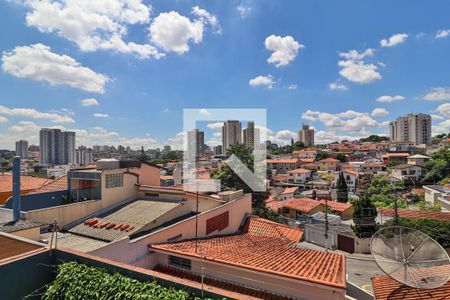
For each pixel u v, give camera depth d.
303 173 57.69
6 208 8.98
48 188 11.83
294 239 11.30
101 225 8.23
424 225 18.27
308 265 6.60
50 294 4.40
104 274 4.35
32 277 4.48
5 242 5.38
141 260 6.79
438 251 6.69
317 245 21.88
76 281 4.38
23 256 4.43
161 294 3.83
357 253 19.58
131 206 9.90
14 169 7.43
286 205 32.44
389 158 72.88
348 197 41.06
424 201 31.92
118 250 6.11
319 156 83.94
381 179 47.84
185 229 8.45
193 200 10.60
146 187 11.24
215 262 6.46
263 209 21.48
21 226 6.57
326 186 52.19
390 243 7.05
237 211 12.41
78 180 10.45
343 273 6.02
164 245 7.19
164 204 9.90
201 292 3.74
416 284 5.93
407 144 93.88
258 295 6.00
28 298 4.39
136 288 4.01
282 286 5.95
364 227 19.98
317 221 24.83
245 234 11.13
